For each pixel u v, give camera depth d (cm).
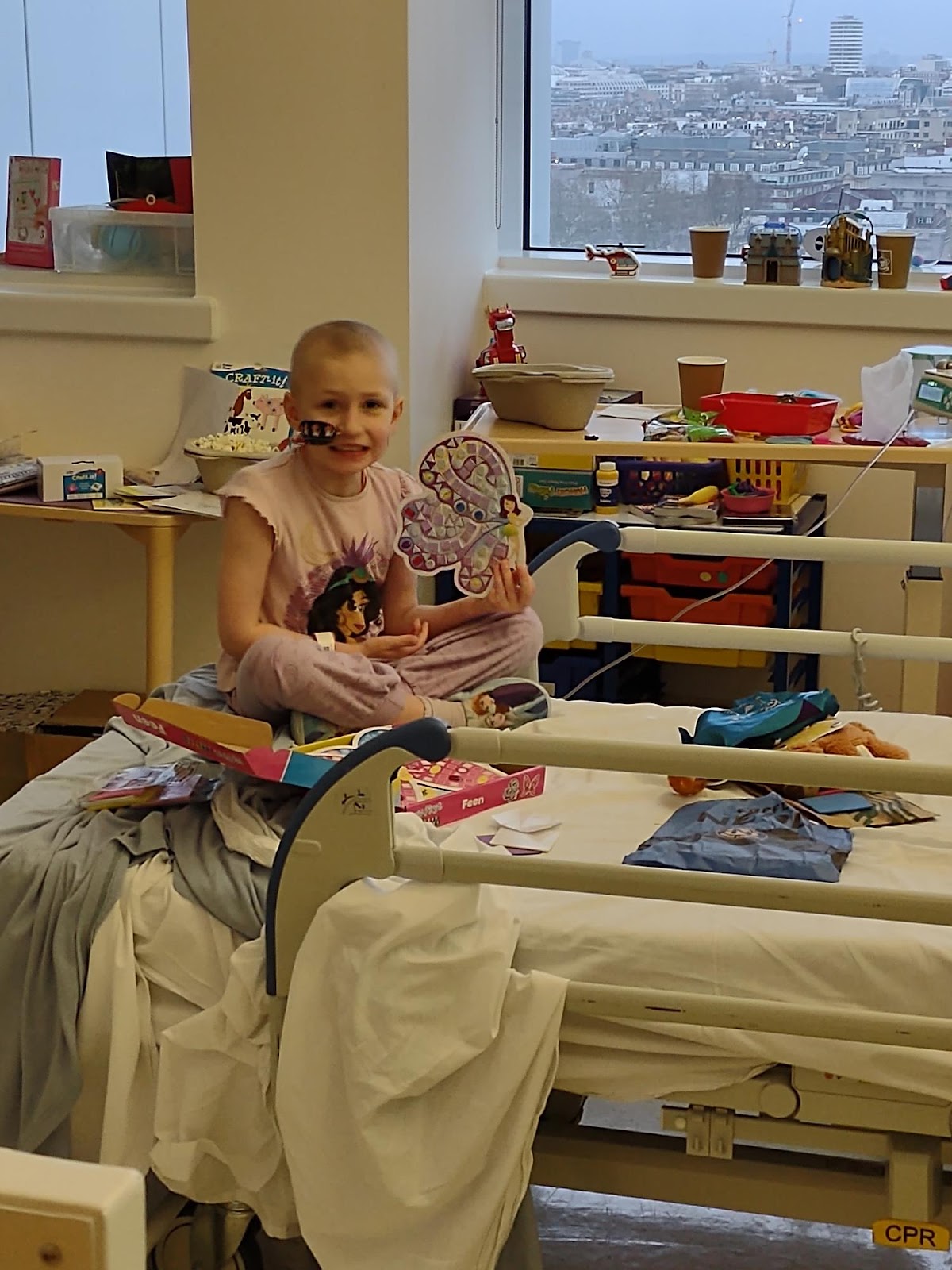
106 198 329
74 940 139
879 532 290
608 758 119
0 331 278
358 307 261
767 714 169
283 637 167
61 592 294
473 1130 124
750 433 230
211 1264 137
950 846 148
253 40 254
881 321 279
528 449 222
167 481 267
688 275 302
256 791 151
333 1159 123
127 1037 137
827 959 127
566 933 130
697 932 129
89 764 167
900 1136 128
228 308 267
